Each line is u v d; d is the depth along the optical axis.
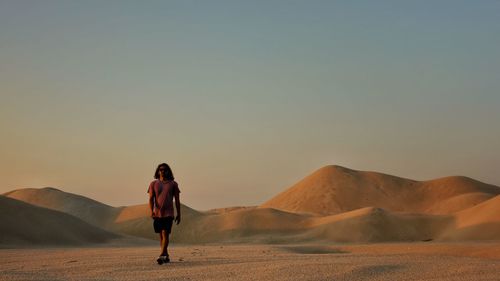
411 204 170.88
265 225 98.25
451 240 80.44
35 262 19.33
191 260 16.73
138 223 108.38
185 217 104.75
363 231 89.25
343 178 183.12
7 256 25.75
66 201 127.12
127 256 20.91
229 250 27.77
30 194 130.88
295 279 11.76
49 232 59.41
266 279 11.80
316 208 167.00
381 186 180.38
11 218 58.84
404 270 13.20
